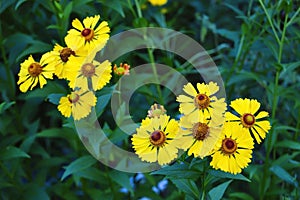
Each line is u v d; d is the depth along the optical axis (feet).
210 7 5.28
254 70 4.36
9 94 4.18
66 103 2.99
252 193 4.19
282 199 3.80
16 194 3.99
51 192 4.35
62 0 3.72
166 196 4.46
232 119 2.81
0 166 4.04
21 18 4.33
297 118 4.00
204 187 2.95
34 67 3.03
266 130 2.81
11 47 4.05
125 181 3.54
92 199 4.17
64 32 3.70
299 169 4.05
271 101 3.87
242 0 4.90
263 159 4.00
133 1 4.32
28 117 4.56
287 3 3.65
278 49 4.02
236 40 4.18
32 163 4.89
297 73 4.38
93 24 3.05
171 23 4.99
